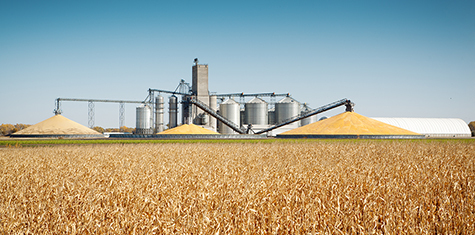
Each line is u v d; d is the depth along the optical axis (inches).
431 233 322.0
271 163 813.9
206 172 612.4
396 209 375.6
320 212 363.6
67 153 1257.4
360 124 3260.3
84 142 2154.3
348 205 384.2
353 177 571.5
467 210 374.3
